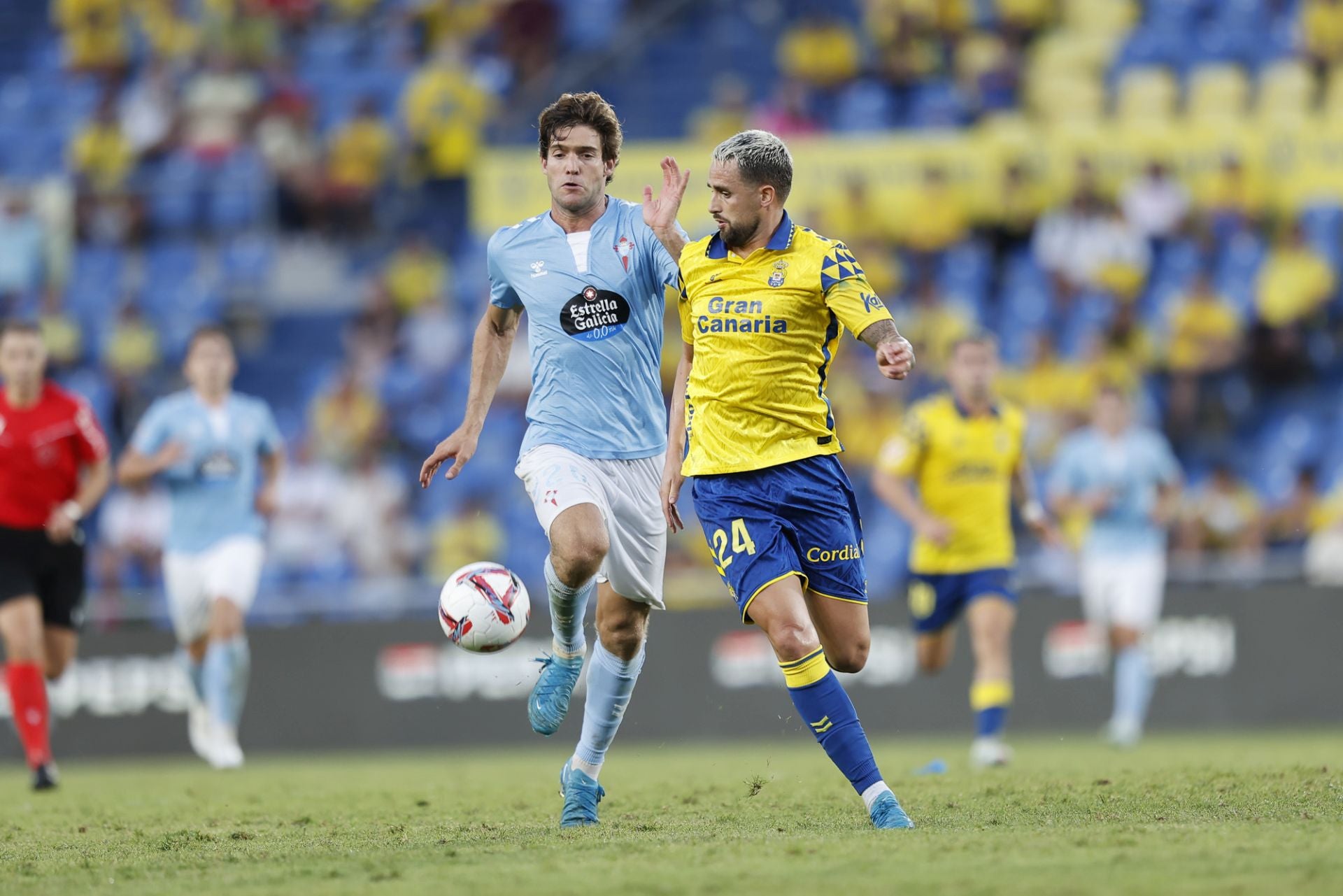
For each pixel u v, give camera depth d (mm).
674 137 69938
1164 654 48906
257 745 48719
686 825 19906
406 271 65812
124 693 48688
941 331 62062
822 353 19094
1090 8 70562
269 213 68938
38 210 66312
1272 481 60375
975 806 21281
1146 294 63625
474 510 57688
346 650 48938
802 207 63906
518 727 48438
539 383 20328
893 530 56156
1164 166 64625
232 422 37250
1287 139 64812
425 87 70000
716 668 48344
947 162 64250
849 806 22391
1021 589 52094
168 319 65875
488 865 15961
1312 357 63500
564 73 71438
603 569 20172
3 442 32156
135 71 73875
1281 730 48219
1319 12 70438
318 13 74000
